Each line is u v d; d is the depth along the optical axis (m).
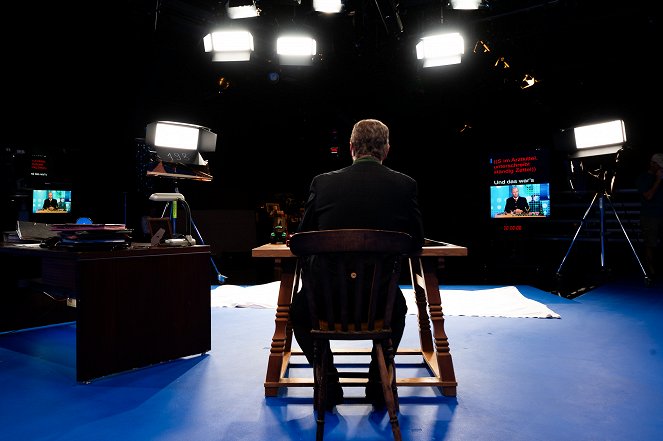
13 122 6.80
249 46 6.20
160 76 7.91
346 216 2.04
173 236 3.13
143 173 6.78
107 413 2.17
